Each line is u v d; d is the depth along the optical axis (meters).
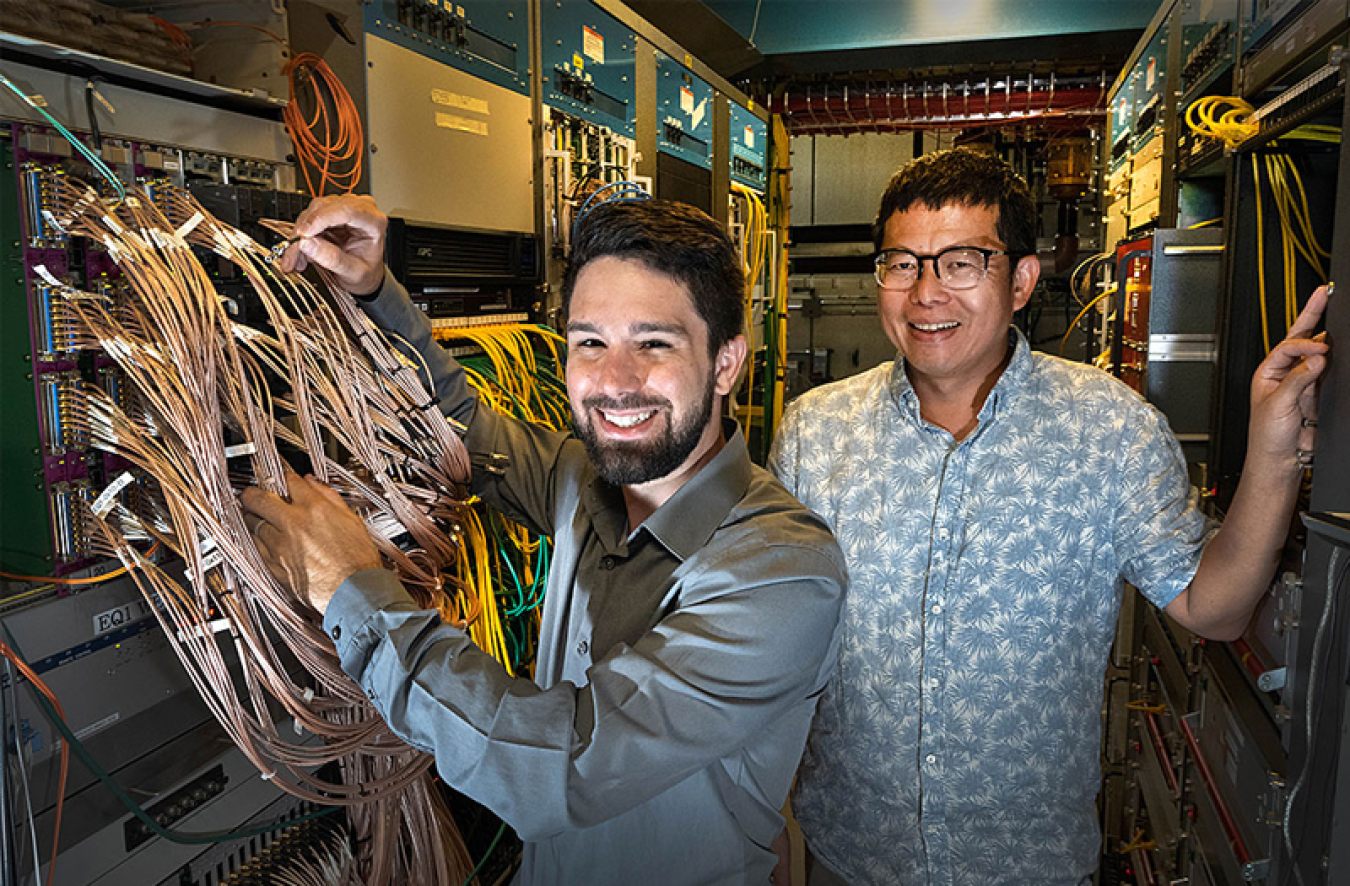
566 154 2.77
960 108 5.97
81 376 1.17
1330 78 1.26
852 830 1.48
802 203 7.70
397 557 1.25
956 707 1.40
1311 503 1.16
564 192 2.85
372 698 0.94
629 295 0.91
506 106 2.54
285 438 1.16
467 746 0.83
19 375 1.11
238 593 1.10
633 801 0.87
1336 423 1.08
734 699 0.87
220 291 1.25
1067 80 5.68
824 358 7.57
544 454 1.33
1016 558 1.39
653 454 0.94
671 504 1.00
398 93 2.08
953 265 1.36
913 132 7.42
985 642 1.39
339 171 1.90
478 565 1.75
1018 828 1.40
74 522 1.16
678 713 0.85
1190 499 1.38
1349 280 1.06
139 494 1.24
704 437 1.02
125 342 1.08
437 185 2.23
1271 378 1.20
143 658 1.27
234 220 1.30
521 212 2.65
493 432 1.35
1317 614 1.13
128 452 1.18
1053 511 1.39
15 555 1.16
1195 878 1.82
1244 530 1.24
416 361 1.34
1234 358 1.76
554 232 2.82
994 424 1.42
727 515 1.01
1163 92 2.67
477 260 2.45
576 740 0.83
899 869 1.43
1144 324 2.36
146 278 1.07
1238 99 1.91
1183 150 2.49
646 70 3.56
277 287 1.32
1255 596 1.28
